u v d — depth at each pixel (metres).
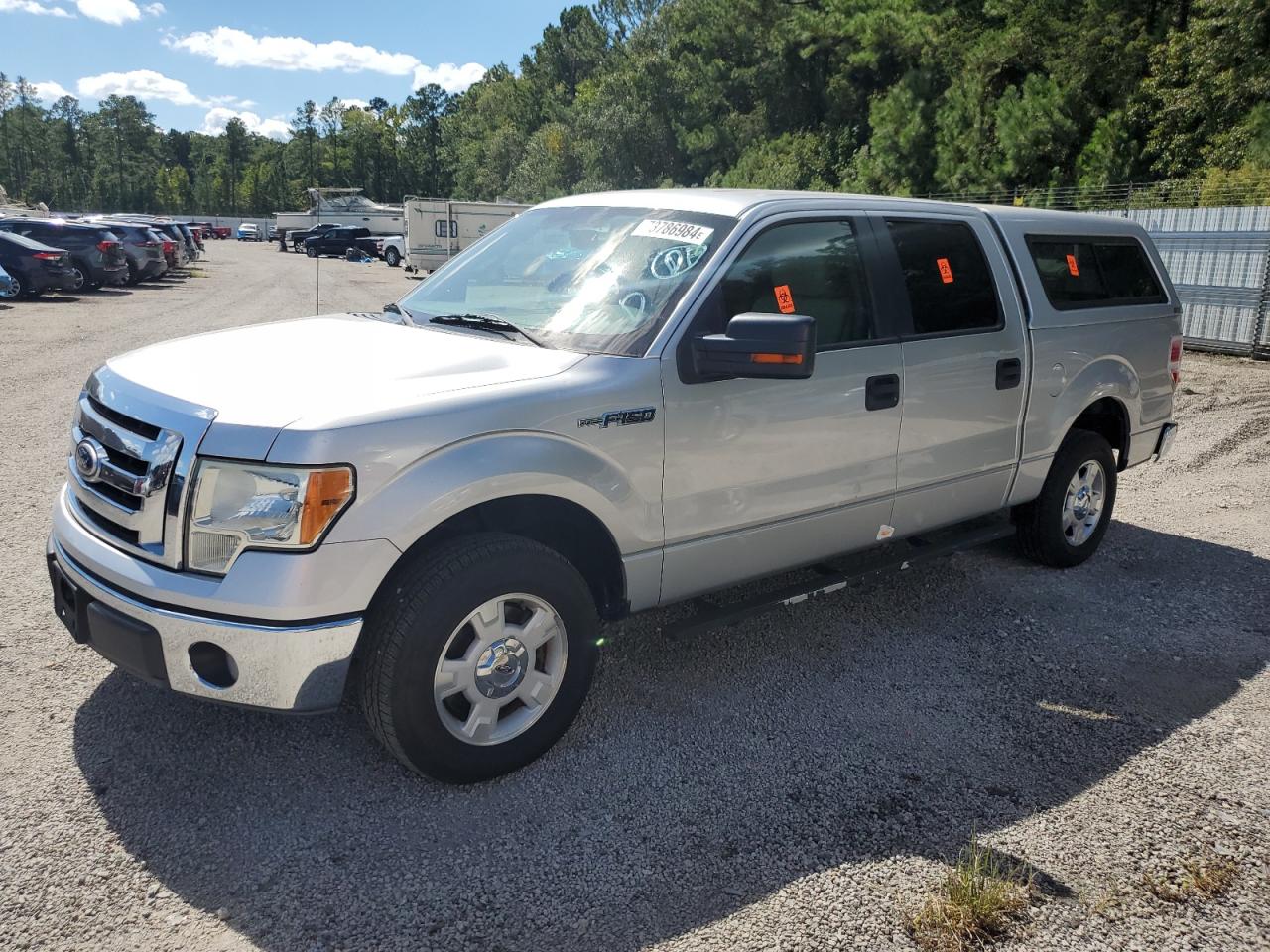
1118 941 2.56
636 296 3.59
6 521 5.59
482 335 3.64
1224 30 21.98
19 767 3.17
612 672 4.05
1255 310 13.96
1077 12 26.38
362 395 2.95
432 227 31.86
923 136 27.67
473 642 3.06
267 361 3.31
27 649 4.01
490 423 3.00
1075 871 2.85
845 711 3.78
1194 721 3.77
